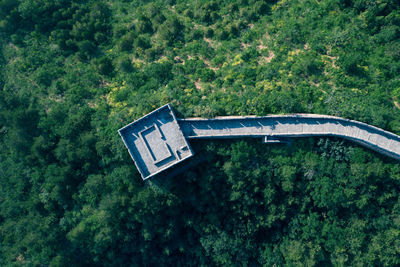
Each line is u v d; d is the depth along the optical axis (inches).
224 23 2790.4
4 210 2765.7
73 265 2637.8
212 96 2412.6
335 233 2271.2
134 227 2549.2
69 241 2645.2
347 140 2169.0
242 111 2266.2
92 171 2566.4
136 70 2763.3
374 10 2554.1
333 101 2198.6
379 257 2230.6
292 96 2306.8
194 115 2321.6
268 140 2240.4
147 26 2960.1
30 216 2723.9
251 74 2463.1
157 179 2347.4
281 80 2389.3
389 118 2167.8
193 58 2684.5
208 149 2292.1
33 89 2854.3
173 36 2837.1
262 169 2298.2
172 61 2716.5
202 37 2827.3
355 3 2596.0
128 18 3117.6
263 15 2792.8
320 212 2390.5
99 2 3176.7
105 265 2792.8
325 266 2461.9
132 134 2299.5
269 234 2583.7
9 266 2709.2
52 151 2628.0
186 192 2456.9
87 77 2797.7
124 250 2674.7
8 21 3070.9
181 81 2532.0
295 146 2245.3
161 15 2955.2
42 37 3080.7
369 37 2551.7
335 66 2425.0
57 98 2787.9
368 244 2266.2
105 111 2583.7
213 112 2268.7
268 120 2263.8
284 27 2625.5
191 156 2317.9
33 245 2571.4
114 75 2802.7
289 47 2559.1
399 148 2070.6
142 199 2321.6
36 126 2706.7
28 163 2736.2
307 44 2554.1
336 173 2180.1
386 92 2336.4
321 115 2201.0
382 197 2174.0
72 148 2488.9
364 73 2370.8
